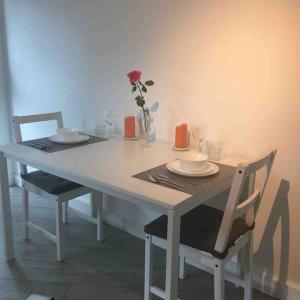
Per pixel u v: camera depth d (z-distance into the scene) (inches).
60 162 72.7
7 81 133.2
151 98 91.4
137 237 102.3
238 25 73.2
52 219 111.8
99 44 99.9
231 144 79.4
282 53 68.8
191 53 81.5
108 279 83.4
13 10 122.3
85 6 100.3
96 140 90.9
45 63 117.0
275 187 74.9
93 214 112.2
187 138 85.4
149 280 68.8
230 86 77.0
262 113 73.7
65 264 88.5
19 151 80.1
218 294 60.7
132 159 75.4
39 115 97.6
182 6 80.6
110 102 101.7
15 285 80.4
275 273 78.4
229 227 57.1
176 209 54.6
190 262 89.6
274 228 76.7
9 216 87.4
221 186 64.6
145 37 89.0
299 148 70.4
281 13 67.5
